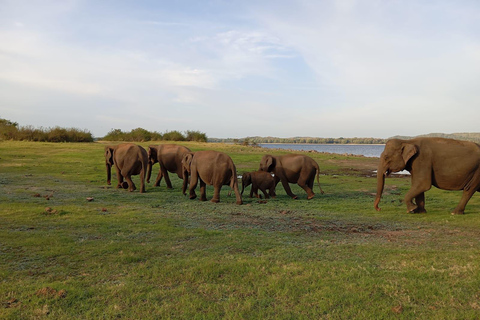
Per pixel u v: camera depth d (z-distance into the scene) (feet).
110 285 16.11
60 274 17.34
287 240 24.32
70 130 136.36
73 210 31.65
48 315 13.33
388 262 19.44
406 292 15.42
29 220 27.43
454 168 33.27
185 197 42.75
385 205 38.86
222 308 14.10
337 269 18.03
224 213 33.32
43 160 74.69
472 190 33.37
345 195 46.57
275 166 44.96
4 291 15.08
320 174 73.77
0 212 29.76
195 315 13.43
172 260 19.38
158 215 31.17
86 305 14.14
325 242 23.75
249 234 25.55
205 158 40.32
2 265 18.33
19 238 22.71
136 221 28.32
